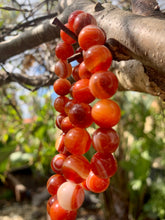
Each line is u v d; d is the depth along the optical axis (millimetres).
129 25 129
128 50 131
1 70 321
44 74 338
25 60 369
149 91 189
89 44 115
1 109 514
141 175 552
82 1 198
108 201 399
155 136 590
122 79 225
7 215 691
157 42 114
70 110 122
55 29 217
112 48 130
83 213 668
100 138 115
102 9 167
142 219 581
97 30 115
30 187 842
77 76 144
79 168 118
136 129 585
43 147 701
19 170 943
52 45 319
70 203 119
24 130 633
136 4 165
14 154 766
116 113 112
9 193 812
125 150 536
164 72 122
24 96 498
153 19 126
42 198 767
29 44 240
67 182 124
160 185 595
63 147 142
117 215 453
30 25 277
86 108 120
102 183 129
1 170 708
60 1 232
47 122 598
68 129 135
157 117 567
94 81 110
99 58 110
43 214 690
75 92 123
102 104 112
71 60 132
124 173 485
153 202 570
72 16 133
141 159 563
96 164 120
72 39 138
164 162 622
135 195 572
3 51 249
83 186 143
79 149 120
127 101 566
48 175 792
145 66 144
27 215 689
